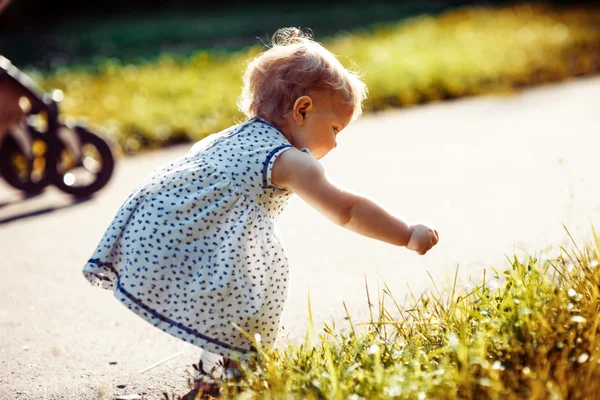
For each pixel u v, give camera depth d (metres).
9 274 6.45
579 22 22.44
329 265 6.05
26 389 4.27
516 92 13.70
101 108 13.12
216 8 35.69
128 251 3.71
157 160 10.45
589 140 9.47
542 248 5.69
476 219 6.80
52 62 21.70
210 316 3.67
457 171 8.66
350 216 3.71
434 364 3.49
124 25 30.27
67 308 5.57
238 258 3.67
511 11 26.80
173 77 16.45
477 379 3.23
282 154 3.72
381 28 24.23
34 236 7.59
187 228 3.69
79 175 9.98
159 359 4.60
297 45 3.98
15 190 9.56
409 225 3.76
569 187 7.38
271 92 3.90
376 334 4.03
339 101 3.88
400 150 10.01
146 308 3.69
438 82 14.02
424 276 5.54
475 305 4.01
